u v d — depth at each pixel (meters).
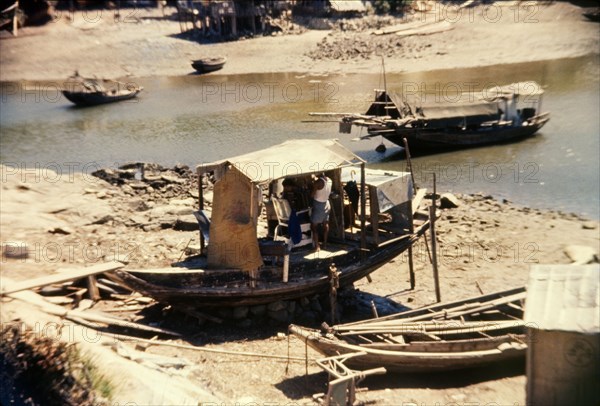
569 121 45.47
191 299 18.25
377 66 67.31
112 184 33.97
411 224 21.00
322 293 19.72
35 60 78.44
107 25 88.62
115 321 17.83
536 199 32.06
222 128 50.19
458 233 27.53
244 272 18.25
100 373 13.48
